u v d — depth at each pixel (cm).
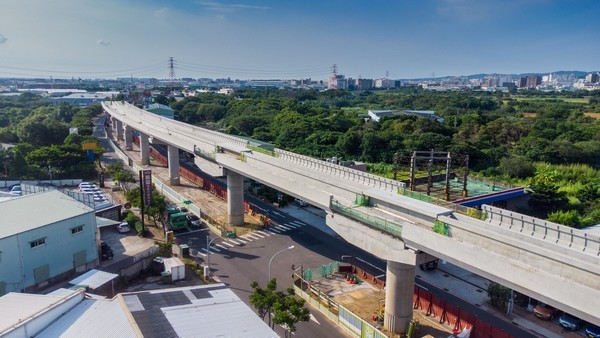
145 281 4606
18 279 4075
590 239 2602
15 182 8062
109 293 4153
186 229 6222
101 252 4978
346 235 4044
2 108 19038
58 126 11656
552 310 3981
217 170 6481
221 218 6712
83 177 8875
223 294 2995
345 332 3778
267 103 19125
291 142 12312
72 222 4522
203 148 7188
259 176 5372
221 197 7869
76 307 2723
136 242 5556
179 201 7250
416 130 12281
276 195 7650
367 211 3966
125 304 2716
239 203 6412
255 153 6241
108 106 15025
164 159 10825
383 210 3984
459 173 8494
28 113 17338
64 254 4469
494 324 3906
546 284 2433
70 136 10594
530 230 2997
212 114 18150
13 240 4009
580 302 2273
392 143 10775
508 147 11962
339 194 4556
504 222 3197
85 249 4669
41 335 2398
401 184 4209
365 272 4859
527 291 2556
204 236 5972
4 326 2369
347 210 3938
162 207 5994
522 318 4012
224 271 4900
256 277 4759
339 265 4938
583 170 9538
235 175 6300
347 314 3772
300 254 5409
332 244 5756
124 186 8212
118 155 11531
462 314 3712
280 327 3831
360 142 11225
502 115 17388
